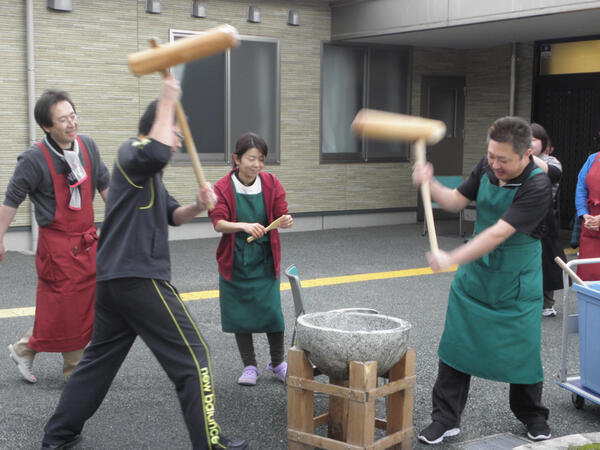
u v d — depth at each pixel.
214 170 10.39
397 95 12.02
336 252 9.28
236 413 3.92
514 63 11.41
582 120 10.97
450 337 3.56
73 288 4.16
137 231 3.06
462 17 9.30
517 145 3.10
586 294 3.84
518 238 3.36
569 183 11.27
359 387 3.03
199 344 3.13
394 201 12.12
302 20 10.92
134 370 4.62
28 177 4.03
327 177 11.39
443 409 3.58
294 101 10.98
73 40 9.13
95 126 9.38
